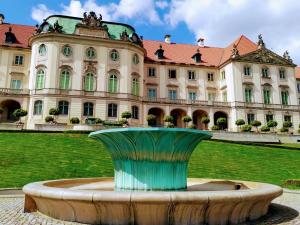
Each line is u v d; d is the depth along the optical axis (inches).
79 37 1939.0
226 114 2250.2
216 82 2413.9
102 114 1886.1
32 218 365.7
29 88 1916.8
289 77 2393.0
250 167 994.7
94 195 309.0
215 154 1159.6
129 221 314.5
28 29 2288.4
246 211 352.5
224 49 2662.4
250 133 1743.4
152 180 404.5
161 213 310.5
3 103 1898.4
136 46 2048.5
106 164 925.2
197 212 316.2
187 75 2354.8
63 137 1295.5
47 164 866.1
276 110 2282.2
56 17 2017.7
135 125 1899.6
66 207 340.2
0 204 480.1
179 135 393.4
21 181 690.2
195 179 601.3
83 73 1915.6
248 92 2265.0
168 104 2127.2
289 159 1175.6
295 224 350.9
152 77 2265.0
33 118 1804.9
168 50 2491.4
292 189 707.4
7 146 1053.2
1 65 2025.1
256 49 2415.1
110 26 2098.9
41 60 1897.1
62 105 1835.6
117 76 1969.7
